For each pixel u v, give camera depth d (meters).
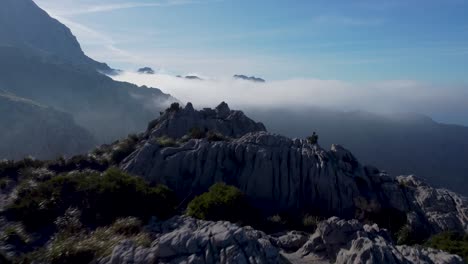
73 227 31.52
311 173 49.41
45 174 44.22
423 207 48.97
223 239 25.22
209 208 37.84
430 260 28.69
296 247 33.62
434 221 46.88
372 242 28.45
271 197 48.44
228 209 38.31
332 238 31.50
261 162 49.84
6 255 28.05
